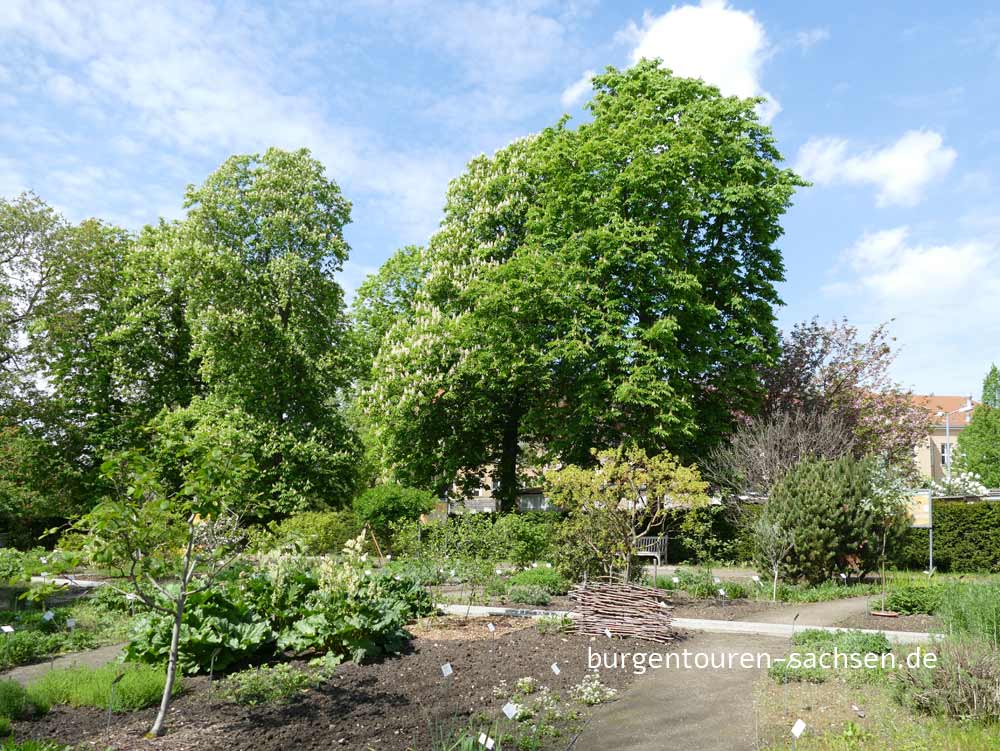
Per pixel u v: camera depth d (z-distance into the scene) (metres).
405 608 11.31
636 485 14.20
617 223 22.84
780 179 24.61
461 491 28.47
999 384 57.12
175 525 6.72
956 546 20.23
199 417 26.23
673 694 7.85
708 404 24.80
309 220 28.59
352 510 25.27
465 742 5.73
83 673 7.49
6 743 5.77
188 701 6.97
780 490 16.25
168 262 27.17
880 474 17.12
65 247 27.28
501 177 26.91
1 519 24.70
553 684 8.03
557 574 15.34
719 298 25.06
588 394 22.73
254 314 27.28
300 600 9.69
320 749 5.81
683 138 23.02
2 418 22.52
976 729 6.28
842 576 16.19
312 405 28.91
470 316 24.47
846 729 6.29
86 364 29.84
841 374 27.08
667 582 15.70
